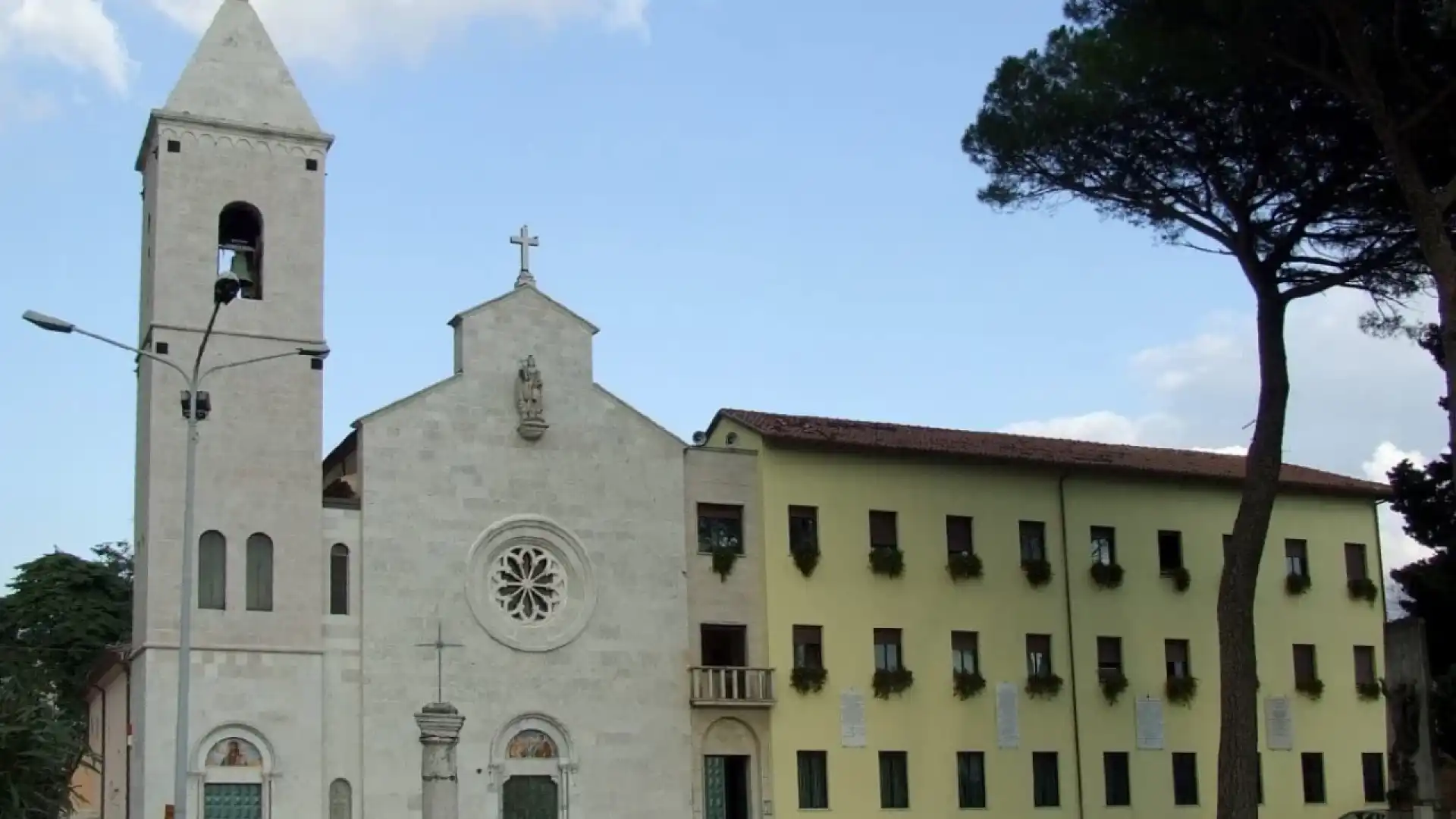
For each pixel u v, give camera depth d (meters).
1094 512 65.38
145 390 52.53
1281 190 47.91
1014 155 49.91
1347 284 49.19
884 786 59.22
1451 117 42.09
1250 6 41.22
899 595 60.81
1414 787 51.97
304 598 51.81
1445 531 65.25
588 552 56.41
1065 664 63.31
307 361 53.38
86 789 64.75
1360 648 69.38
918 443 63.16
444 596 53.91
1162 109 47.28
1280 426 49.34
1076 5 48.00
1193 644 66.00
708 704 56.59
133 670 51.53
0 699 45.34
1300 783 66.25
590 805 54.72
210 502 51.25
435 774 46.59
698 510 58.69
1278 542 68.50
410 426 54.59
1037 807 61.53
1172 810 64.00
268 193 54.25
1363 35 40.97
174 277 52.38
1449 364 39.66
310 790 50.72
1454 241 46.16
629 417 58.06
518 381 56.38
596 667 55.72
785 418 62.94
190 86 53.94
